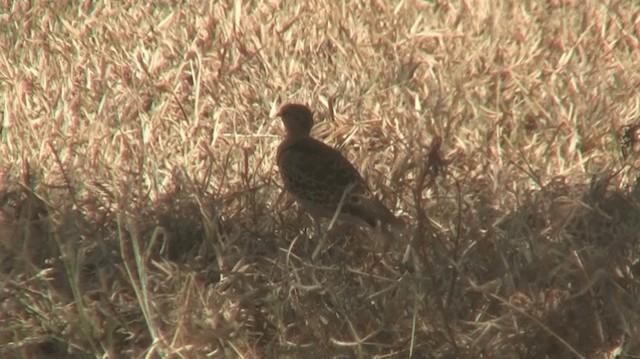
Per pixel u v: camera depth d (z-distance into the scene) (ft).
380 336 34.24
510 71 51.49
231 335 33.71
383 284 36.11
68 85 52.31
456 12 58.49
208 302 34.14
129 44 56.29
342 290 35.58
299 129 41.37
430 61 53.11
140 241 38.40
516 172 43.70
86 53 55.26
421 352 33.68
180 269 36.94
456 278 35.37
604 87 50.90
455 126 47.83
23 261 36.73
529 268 35.70
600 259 35.53
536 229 38.29
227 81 51.98
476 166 44.93
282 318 34.50
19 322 34.99
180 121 49.49
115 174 43.27
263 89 51.13
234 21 56.70
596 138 46.78
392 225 37.78
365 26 56.75
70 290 36.22
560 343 33.30
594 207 39.01
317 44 55.01
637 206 39.17
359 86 51.13
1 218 39.99
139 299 33.04
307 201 40.16
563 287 35.63
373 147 47.26
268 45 55.11
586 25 56.85
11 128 48.78
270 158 45.68
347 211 38.83
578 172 43.52
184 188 41.14
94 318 34.55
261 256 38.27
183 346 32.91
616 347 33.88
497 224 38.45
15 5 61.52
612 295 34.42
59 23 59.21
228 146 46.50
